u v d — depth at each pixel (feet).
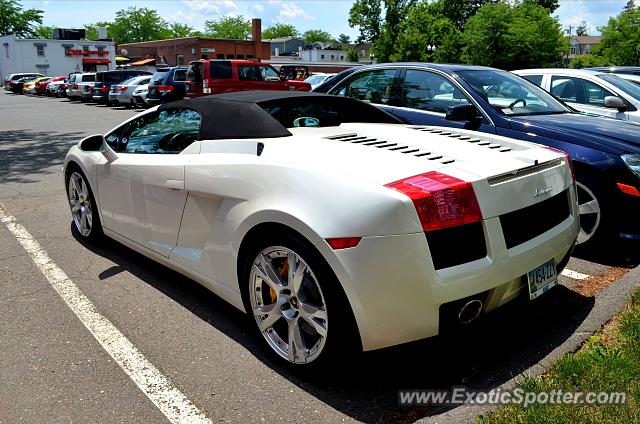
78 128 50.72
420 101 18.34
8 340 10.16
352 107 13.42
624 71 29.48
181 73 71.56
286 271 8.93
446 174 8.25
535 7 139.03
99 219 14.80
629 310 10.05
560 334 9.71
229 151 10.37
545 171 9.41
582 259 14.06
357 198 7.83
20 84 142.20
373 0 215.51
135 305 11.68
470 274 7.88
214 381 8.84
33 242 15.84
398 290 7.63
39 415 7.98
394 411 8.02
